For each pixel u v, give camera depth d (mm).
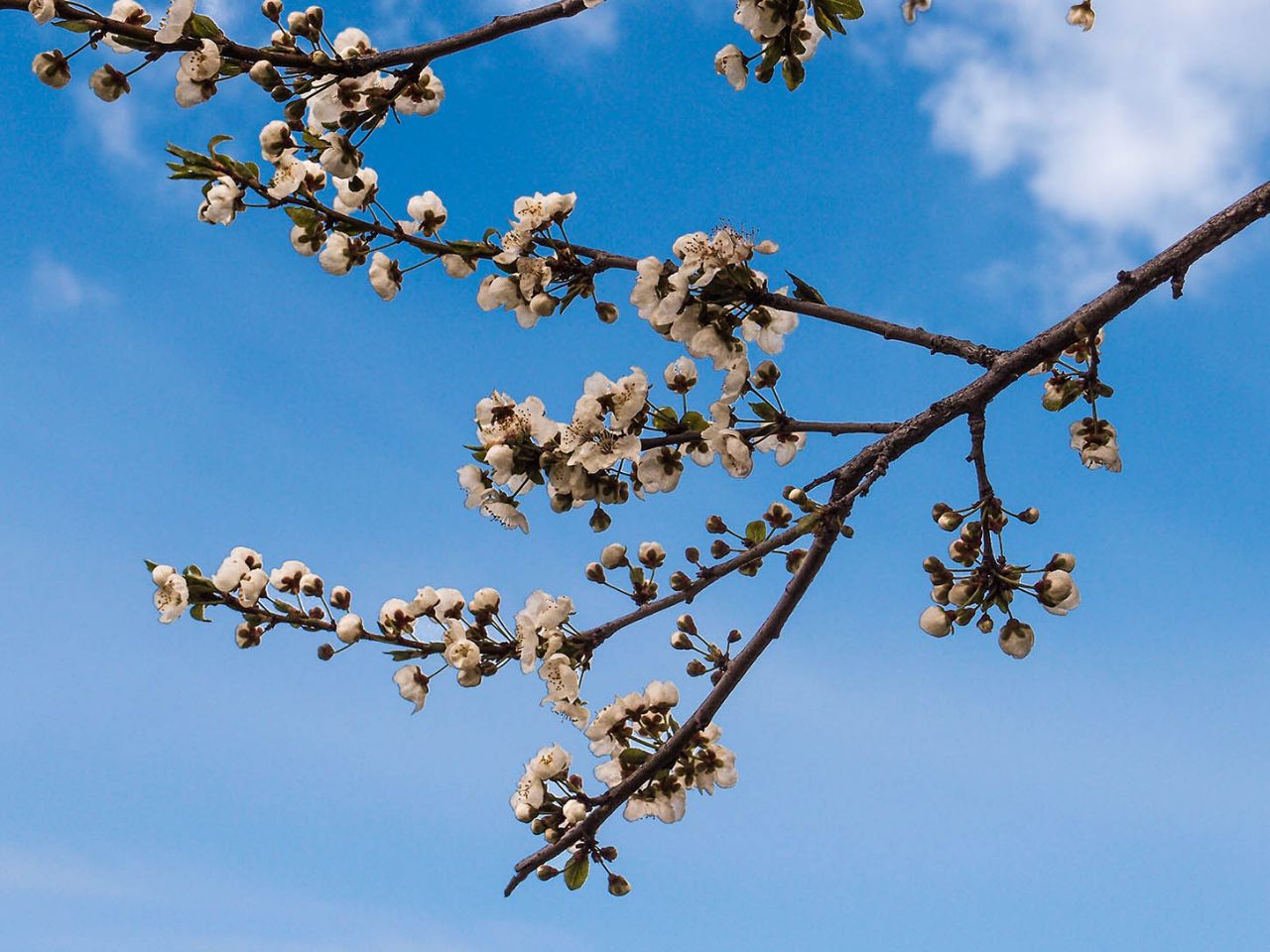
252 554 4324
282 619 4234
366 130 4184
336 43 4391
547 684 3932
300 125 4090
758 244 3676
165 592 4172
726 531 4246
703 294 3750
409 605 4191
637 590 4211
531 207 4344
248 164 4246
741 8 3934
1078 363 4621
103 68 3846
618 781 4051
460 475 4012
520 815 3938
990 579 3547
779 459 3928
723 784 4121
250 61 3969
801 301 3832
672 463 3918
